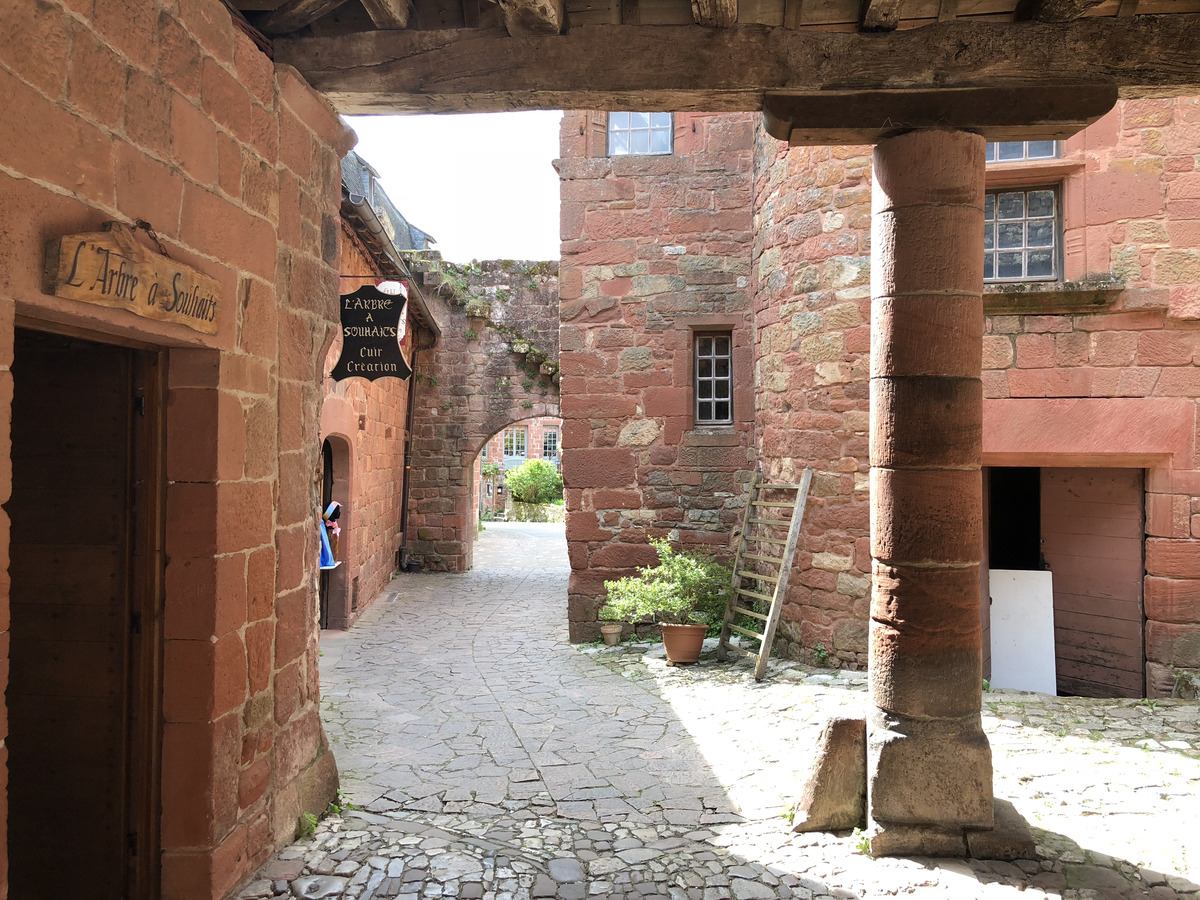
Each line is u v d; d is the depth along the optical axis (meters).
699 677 6.77
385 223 13.09
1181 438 6.09
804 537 7.00
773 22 3.63
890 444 3.59
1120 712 5.59
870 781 3.57
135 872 3.12
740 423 8.51
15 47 2.02
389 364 4.68
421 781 4.47
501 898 3.15
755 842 3.65
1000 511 8.59
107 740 3.15
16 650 3.19
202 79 2.84
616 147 8.80
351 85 3.61
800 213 7.07
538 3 3.31
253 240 3.21
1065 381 6.21
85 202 2.27
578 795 4.27
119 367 3.15
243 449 3.16
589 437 8.68
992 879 3.27
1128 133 6.09
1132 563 6.53
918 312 3.54
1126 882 3.25
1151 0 3.54
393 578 13.34
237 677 3.14
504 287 14.27
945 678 3.50
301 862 3.38
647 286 8.64
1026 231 6.40
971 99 3.51
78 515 3.17
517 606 10.77
